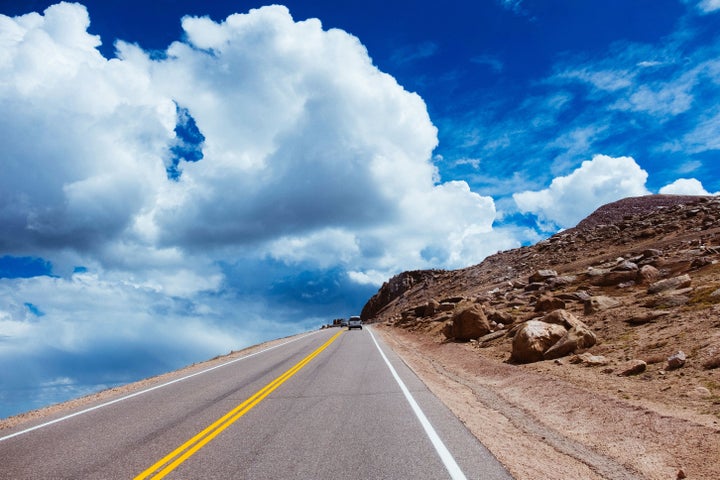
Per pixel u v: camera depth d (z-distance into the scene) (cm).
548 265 4356
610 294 2011
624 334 1291
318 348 2355
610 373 991
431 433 634
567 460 558
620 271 2252
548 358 1291
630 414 711
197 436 662
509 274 4806
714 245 2447
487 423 731
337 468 494
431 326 3144
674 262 2175
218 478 476
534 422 773
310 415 779
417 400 891
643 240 3716
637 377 916
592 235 4853
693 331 1080
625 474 516
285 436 641
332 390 1041
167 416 829
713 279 1532
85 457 586
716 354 884
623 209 7925
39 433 758
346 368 1460
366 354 1934
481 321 2075
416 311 4197
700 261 1889
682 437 596
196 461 539
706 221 3384
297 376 1305
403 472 475
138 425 766
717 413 651
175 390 1166
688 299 1375
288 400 932
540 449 598
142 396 1103
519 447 594
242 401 942
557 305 1961
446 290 6144
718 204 3884
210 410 862
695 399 727
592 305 1684
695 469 511
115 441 662
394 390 1016
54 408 1077
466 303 2197
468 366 1498
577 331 1319
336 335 3753
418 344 2536
